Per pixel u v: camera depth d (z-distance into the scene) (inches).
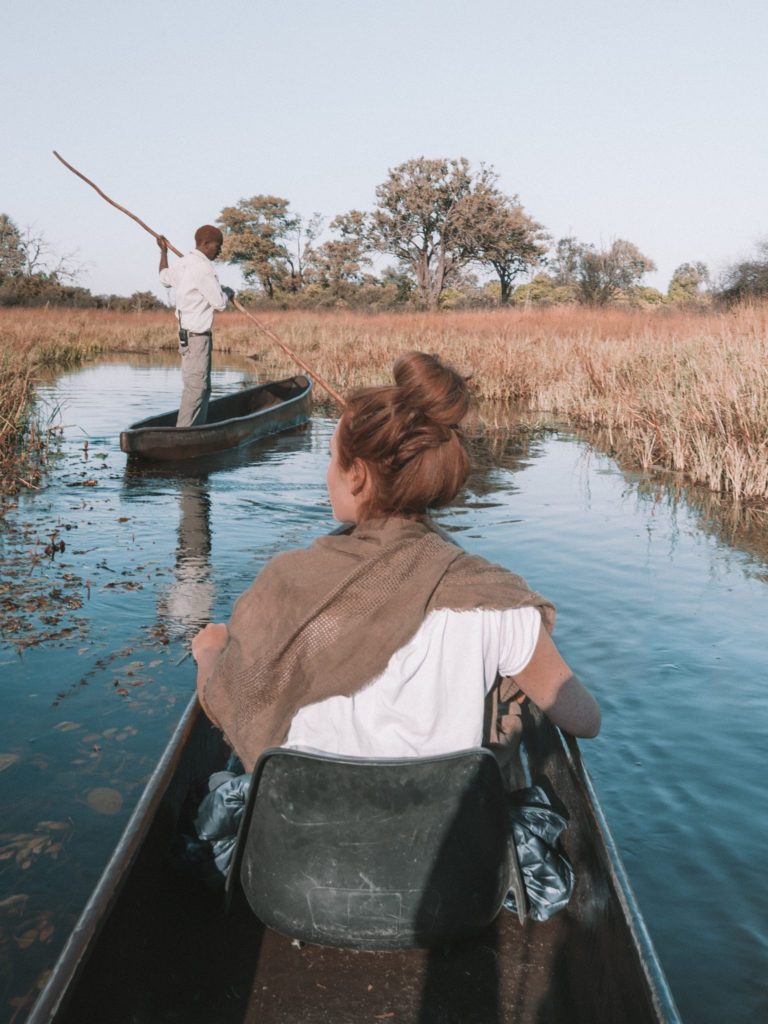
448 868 66.2
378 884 66.1
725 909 96.6
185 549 231.8
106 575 208.5
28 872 101.3
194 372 369.1
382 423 64.9
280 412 434.9
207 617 182.1
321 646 63.4
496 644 65.1
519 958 76.5
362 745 64.3
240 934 79.0
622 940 64.6
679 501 295.6
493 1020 69.9
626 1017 61.4
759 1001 83.7
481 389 617.0
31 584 200.4
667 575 211.8
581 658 162.4
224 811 81.6
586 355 585.0
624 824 112.2
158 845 79.1
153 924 75.5
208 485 315.3
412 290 2760.8
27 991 84.4
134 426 356.5
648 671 157.1
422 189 2486.5
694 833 110.3
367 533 66.2
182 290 362.3
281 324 1168.2
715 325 621.0
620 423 464.1
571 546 237.0
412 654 63.1
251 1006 70.9
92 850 105.7
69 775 121.6
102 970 63.1
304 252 3193.9
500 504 288.2
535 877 78.8
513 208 2516.0
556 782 94.6
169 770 85.3
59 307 1790.1
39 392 606.9
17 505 279.0
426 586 62.9
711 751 130.2
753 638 172.7
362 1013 70.2
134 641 168.7
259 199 3159.5
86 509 275.9
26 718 137.3
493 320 978.1
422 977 74.0
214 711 69.2
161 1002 71.0
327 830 65.4
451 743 65.0
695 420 354.9
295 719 64.9
